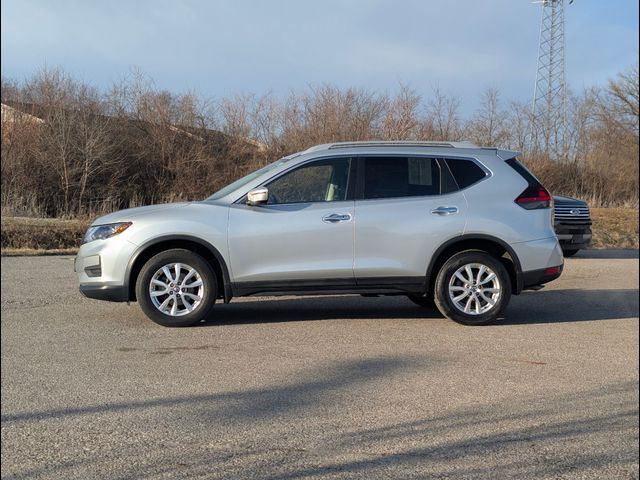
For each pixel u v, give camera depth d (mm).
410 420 4613
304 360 6020
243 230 7102
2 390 5176
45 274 11172
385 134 26234
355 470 3816
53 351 6277
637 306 9016
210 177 25547
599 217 24859
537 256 7480
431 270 7355
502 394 5184
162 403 4898
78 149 23922
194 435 4312
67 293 9375
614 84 35906
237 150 25969
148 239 7035
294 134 26203
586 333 7270
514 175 7625
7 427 4441
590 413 4820
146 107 25734
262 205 7227
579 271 13062
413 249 7285
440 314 8195
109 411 4734
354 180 7383
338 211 7223
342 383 5383
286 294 7238
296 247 7156
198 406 4836
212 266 7285
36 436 4297
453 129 27422
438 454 4066
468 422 4602
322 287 7242
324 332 7105
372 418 4633
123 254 7031
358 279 7266
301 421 4562
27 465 3877
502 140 30391
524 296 9922
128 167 25047
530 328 7480
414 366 5883
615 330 7441
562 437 4379
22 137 23625
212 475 3736
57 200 23453
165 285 7137
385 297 9477
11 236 15453
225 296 7152
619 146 34344
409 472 3803
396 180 7449
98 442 4203
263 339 6766
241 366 5820
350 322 7641
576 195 31859
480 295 7422
